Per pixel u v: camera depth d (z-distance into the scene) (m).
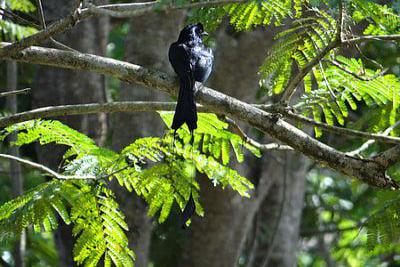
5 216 9.23
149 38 15.60
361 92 11.30
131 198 15.34
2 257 16.45
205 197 16.91
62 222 15.25
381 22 9.87
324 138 18.20
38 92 15.41
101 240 9.38
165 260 18.27
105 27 15.69
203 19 10.44
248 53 16.64
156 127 15.67
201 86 9.58
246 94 16.92
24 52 9.37
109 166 9.61
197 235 17.23
